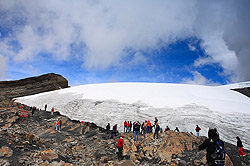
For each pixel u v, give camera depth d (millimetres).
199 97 37156
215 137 3281
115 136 16375
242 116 24531
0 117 20328
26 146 7797
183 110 27125
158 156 10008
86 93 43438
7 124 17094
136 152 10797
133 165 8461
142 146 11781
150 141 12625
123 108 29938
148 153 10508
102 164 8773
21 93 62188
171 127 22031
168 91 42438
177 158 9664
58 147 10086
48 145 9562
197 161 8930
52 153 7895
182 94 39562
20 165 6004
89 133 18297
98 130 19781
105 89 46906
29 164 6270
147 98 35094
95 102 34375
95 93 42281
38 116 25953
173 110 27250
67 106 35469
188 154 10109
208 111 26609
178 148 10695
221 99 37312
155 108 28625
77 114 30234
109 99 35344
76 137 16078
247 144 17266
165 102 31766
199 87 49312
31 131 15906
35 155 7141
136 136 12914
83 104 34500
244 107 29703
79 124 21828
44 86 69250
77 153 10508
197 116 24641
